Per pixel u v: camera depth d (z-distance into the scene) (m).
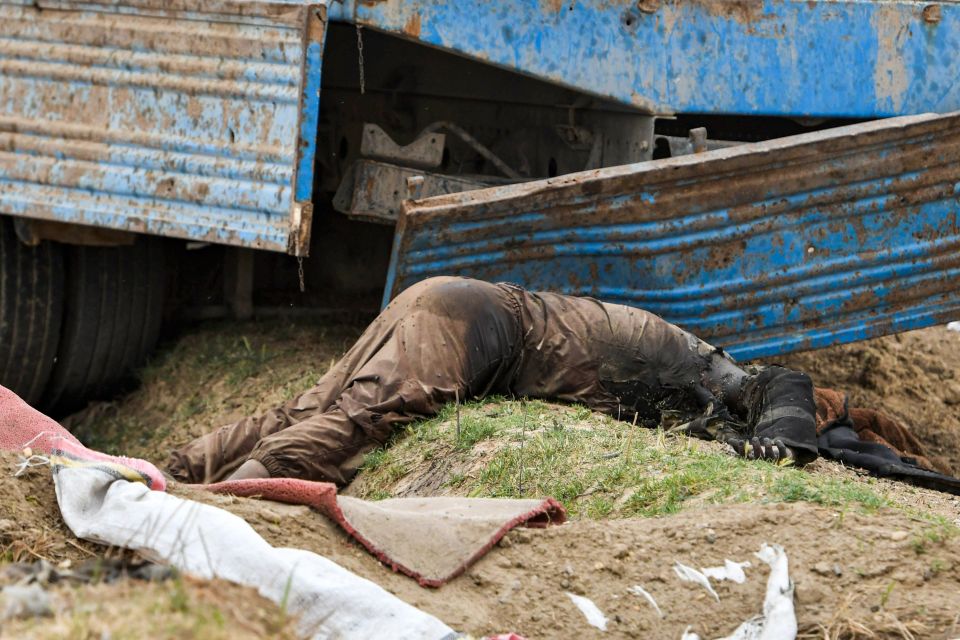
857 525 10.60
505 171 19.97
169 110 17.78
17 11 18.97
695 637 9.52
